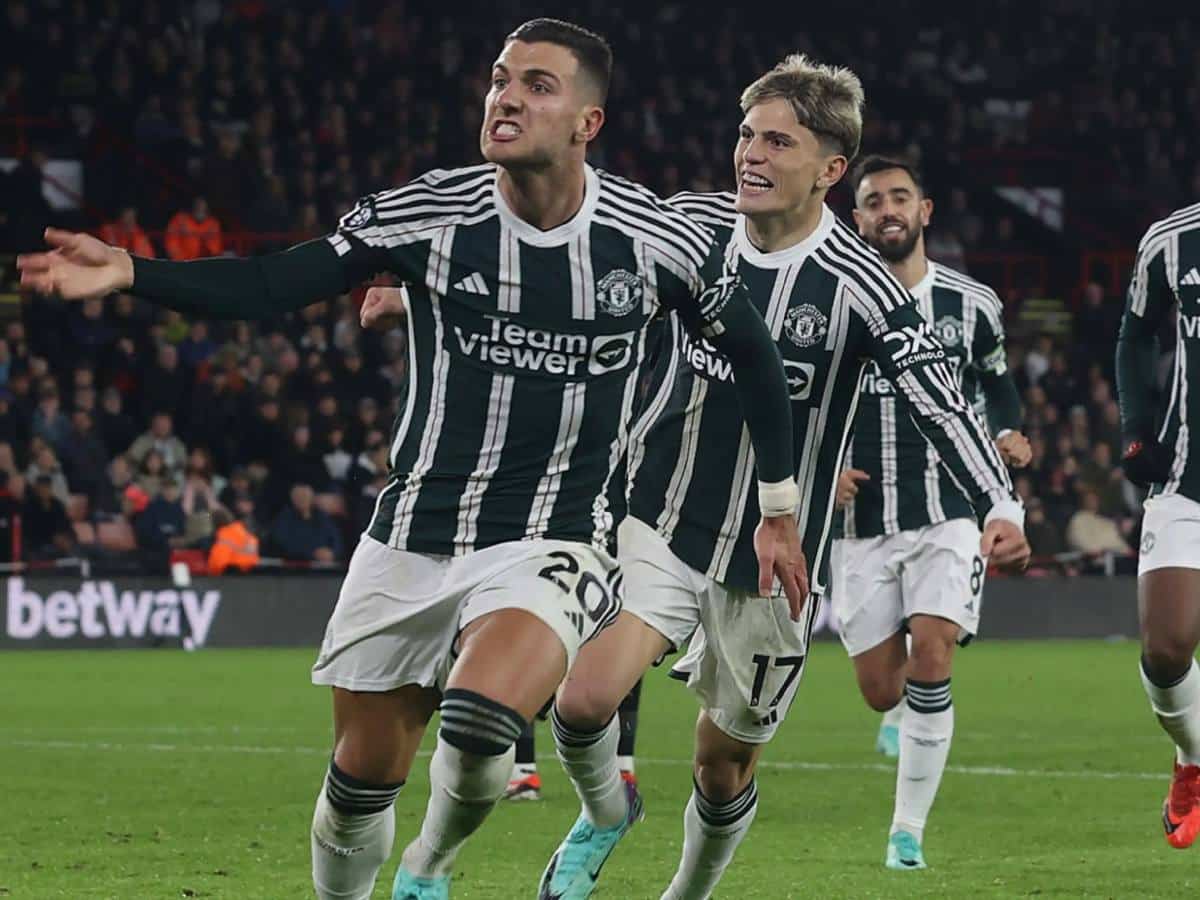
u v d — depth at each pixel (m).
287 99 37.31
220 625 27.95
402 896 6.61
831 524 7.89
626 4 44.41
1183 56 46.09
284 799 12.32
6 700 19.88
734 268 7.80
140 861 9.72
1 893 8.64
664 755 15.27
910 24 45.59
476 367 6.35
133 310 32.31
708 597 7.71
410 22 40.44
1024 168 43.41
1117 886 9.02
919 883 9.12
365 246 6.28
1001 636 30.48
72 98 36.34
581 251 6.30
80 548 27.53
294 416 29.78
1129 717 18.61
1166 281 9.67
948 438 7.62
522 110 6.11
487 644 6.07
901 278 11.94
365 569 6.41
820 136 7.68
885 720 15.46
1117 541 31.67
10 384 28.67
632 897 8.67
